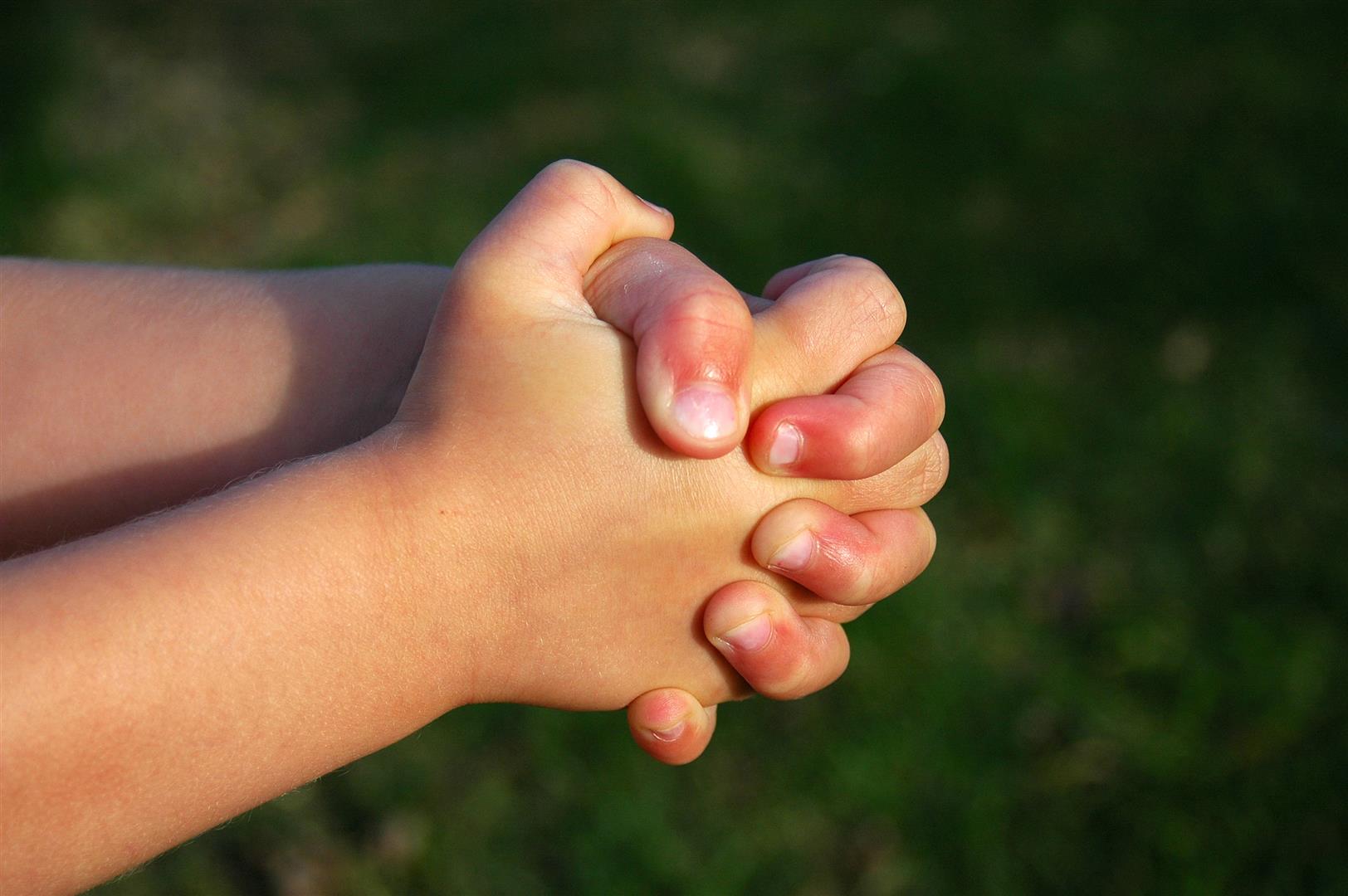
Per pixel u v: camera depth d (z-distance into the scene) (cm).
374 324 35
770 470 33
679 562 33
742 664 34
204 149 103
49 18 117
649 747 34
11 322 35
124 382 34
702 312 31
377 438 31
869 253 86
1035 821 51
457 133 105
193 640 28
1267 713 54
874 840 51
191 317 35
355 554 30
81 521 34
